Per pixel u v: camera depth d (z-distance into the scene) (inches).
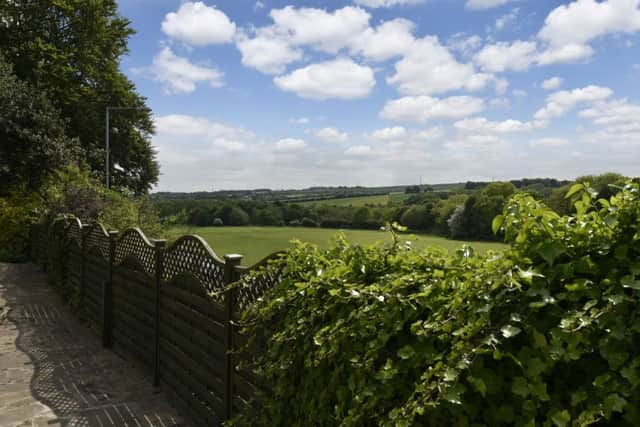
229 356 127.0
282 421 95.0
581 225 56.8
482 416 56.0
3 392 172.9
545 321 52.5
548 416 49.7
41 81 825.5
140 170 1152.8
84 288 285.0
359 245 92.4
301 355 87.4
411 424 60.2
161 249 178.4
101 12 960.9
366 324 72.1
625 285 47.9
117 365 206.4
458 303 60.1
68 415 153.6
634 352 45.6
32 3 850.8
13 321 283.9
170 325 169.9
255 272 110.7
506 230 61.7
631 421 44.1
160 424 148.5
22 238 553.0
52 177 616.7
